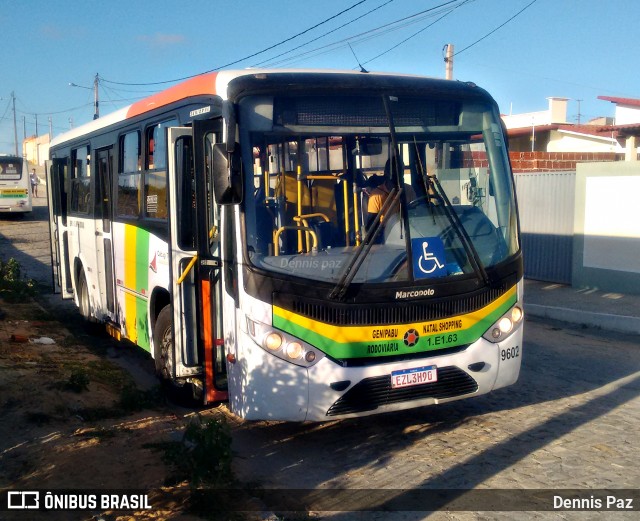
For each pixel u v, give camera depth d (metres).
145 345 8.42
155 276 7.82
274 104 6.04
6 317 12.23
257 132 5.95
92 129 10.54
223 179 5.68
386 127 6.29
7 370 8.23
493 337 6.45
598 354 10.10
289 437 6.85
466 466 6.08
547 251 16.16
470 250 6.31
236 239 5.98
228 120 5.76
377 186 6.19
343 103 6.23
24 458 5.97
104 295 10.26
